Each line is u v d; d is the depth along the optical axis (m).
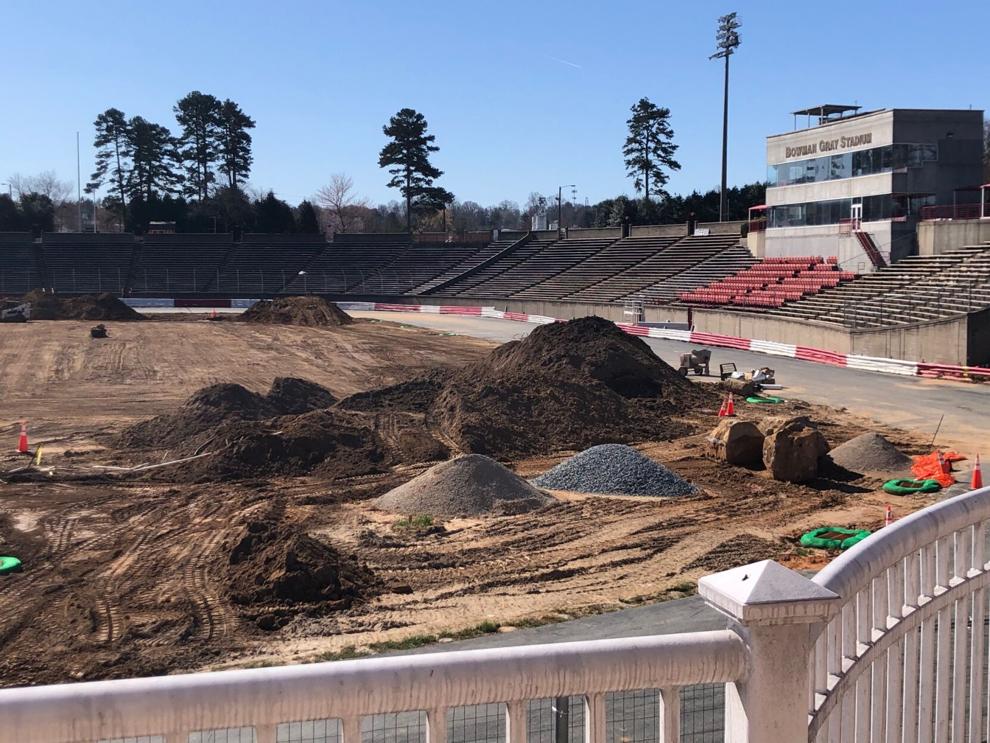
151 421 30.61
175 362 51.78
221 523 19.73
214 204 124.31
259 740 3.52
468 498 20.72
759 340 55.34
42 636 13.48
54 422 34.44
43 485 23.70
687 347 57.97
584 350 37.00
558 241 97.44
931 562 5.92
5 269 98.25
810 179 63.78
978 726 6.36
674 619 14.04
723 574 4.11
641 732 8.41
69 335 61.25
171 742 3.42
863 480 23.55
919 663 6.30
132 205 121.44
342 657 12.74
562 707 5.43
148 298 95.88
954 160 56.16
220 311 89.50
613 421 30.11
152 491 23.03
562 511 20.64
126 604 14.76
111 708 3.33
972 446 28.06
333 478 24.31
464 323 78.25
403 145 121.19
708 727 8.43
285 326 70.50
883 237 56.38
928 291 48.34
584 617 14.23
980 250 49.97
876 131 56.84
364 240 106.69
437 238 107.38
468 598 15.15
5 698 3.25
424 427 29.31
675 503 21.36
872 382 41.59
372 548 17.95
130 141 126.31
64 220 175.62
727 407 33.53
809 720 4.23
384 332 69.25
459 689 3.69
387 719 9.80
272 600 14.74
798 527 19.39
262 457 25.27
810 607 3.90
